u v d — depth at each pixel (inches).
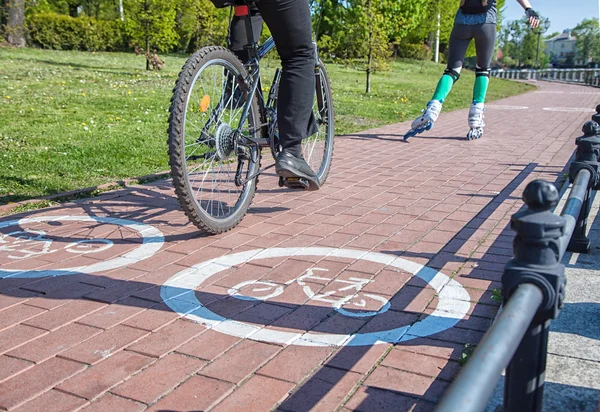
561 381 95.5
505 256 151.5
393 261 148.3
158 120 392.5
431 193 220.7
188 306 122.5
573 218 87.7
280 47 157.5
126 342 107.3
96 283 135.0
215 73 162.4
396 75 1165.7
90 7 1921.8
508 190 225.1
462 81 1154.0
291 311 120.1
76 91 520.1
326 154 221.6
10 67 708.0
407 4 1341.0
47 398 89.9
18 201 204.4
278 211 195.5
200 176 191.0
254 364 99.7
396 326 113.0
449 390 49.4
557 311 68.4
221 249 158.1
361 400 89.6
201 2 922.1
